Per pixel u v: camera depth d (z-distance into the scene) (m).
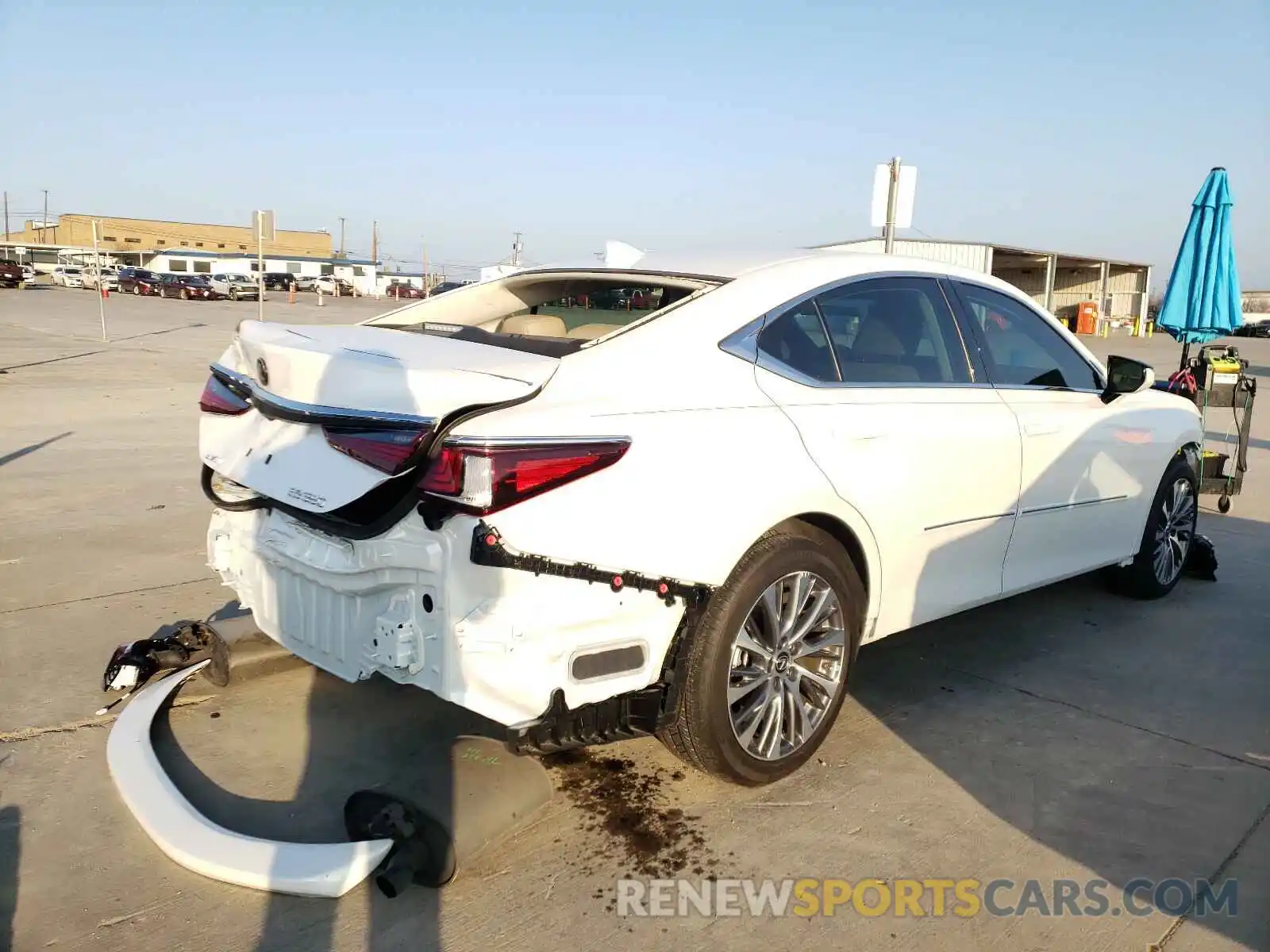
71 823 2.91
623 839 2.92
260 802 3.05
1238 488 7.50
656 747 3.52
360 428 2.61
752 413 3.05
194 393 13.57
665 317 3.10
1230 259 8.12
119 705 3.66
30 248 90.44
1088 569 4.71
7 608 4.65
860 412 3.36
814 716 3.34
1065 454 4.27
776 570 3.06
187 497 7.12
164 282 50.91
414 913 2.56
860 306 3.61
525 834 2.94
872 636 3.55
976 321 4.05
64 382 14.22
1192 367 7.88
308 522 2.79
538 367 2.74
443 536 2.51
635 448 2.69
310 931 2.48
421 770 2.85
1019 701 3.97
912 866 2.83
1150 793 3.27
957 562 3.84
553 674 2.59
